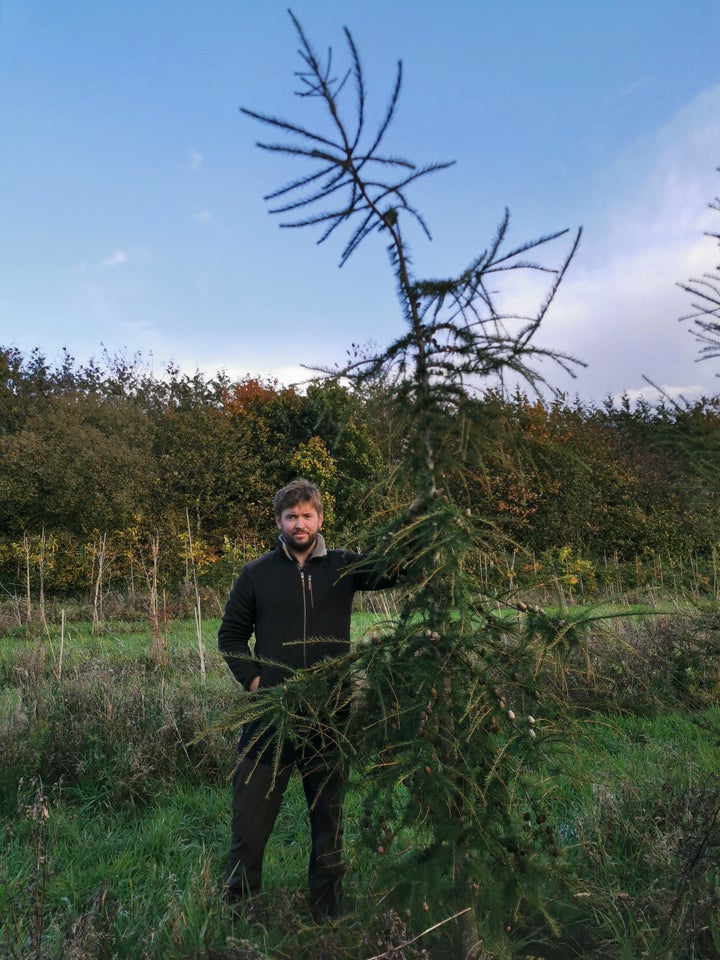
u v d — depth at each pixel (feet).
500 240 7.57
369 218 7.75
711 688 15.57
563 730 7.61
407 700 7.70
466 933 7.54
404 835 9.00
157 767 14.87
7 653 28.27
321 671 8.21
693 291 9.93
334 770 8.33
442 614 7.81
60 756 14.90
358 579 10.11
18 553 55.36
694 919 8.11
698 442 9.80
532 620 7.57
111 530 60.90
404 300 7.95
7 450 65.16
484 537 7.76
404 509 8.43
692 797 9.61
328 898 9.35
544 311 7.65
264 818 9.59
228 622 10.37
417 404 8.02
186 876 10.68
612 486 55.16
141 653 26.32
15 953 7.77
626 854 10.36
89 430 68.59
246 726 9.83
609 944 8.34
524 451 8.21
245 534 64.80
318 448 65.87
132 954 8.22
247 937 8.53
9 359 80.12
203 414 73.15
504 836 7.54
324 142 7.35
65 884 10.36
